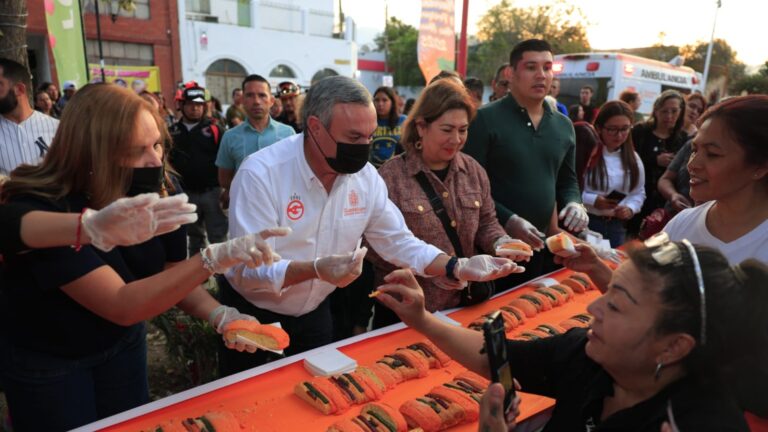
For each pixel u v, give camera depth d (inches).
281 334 61.9
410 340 82.0
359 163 72.7
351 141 70.7
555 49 1578.5
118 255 64.0
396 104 223.1
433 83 95.4
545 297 98.2
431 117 92.0
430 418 58.9
